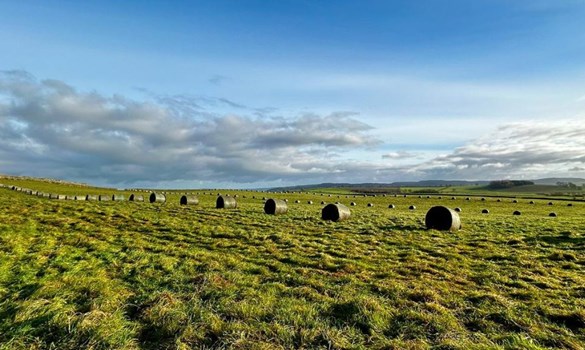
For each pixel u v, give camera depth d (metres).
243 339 5.17
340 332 5.59
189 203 36.53
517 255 12.09
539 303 7.21
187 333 5.37
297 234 16.59
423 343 5.26
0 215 19.70
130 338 5.28
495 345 5.17
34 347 4.97
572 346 5.40
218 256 11.17
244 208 32.47
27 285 7.83
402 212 35.91
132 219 20.66
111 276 8.84
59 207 25.59
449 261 11.19
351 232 17.66
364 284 8.41
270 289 7.77
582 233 17.84
